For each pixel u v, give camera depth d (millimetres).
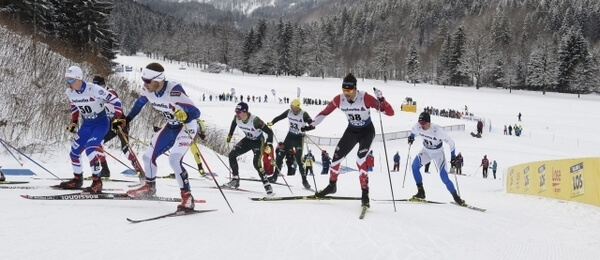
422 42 129875
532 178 11594
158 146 4980
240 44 98688
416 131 7809
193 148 9188
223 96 46938
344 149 6117
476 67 76438
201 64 102625
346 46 129500
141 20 147125
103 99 5402
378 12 144375
